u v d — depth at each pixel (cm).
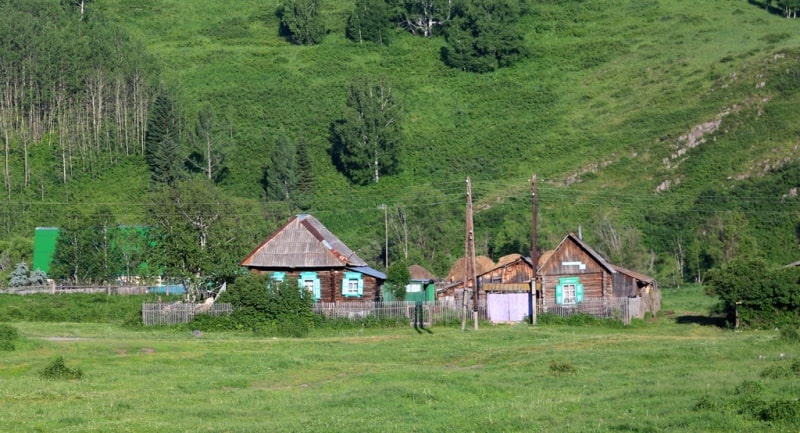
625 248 14850
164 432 4116
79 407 4719
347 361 6831
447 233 16012
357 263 10600
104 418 4441
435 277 13575
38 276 13100
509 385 5512
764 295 9031
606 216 16325
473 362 6838
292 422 4378
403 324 9569
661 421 4016
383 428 4138
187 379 5897
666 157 18925
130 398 5069
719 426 3872
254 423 4375
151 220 10612
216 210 10581
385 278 10950
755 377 5206
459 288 11388
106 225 13325
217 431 4122
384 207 15512
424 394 5059
